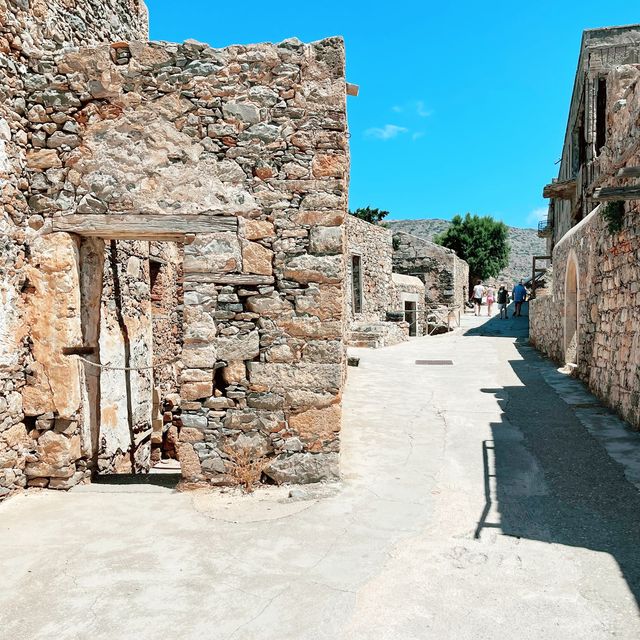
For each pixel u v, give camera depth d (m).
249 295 5.53
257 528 4.61
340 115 5.46
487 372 11.46
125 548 4.30
